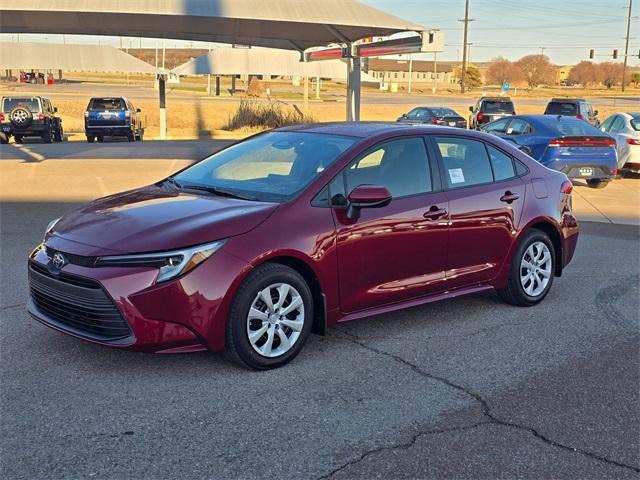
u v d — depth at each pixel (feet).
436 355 16.51
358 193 15.65
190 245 14.14
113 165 58.75
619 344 17.52
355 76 54.03
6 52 67.62
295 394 14.08
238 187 17.15
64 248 14.69
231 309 14.55
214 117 145.48
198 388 14.23
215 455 11.60
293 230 15.33
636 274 24.99
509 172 20.31
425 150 18.35
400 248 17.21
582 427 12.95
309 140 18.07
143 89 234.99
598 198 45.32
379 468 11.31
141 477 10.88
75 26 52.70
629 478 11.25
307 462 11.44
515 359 16.35
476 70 404.77
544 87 431.02
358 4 44.21
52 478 10.80
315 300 16.16
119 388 14.14
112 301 13.88
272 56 84.48
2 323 17.99
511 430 12.76
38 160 62.49
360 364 15.81
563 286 23.26
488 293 22.31
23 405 13.28
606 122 59.47
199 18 48.01
